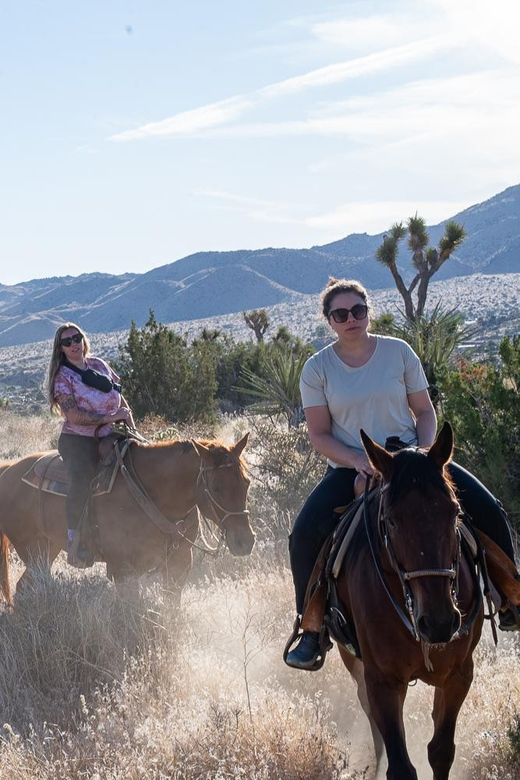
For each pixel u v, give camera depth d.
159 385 22.64
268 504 11.97
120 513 8.30
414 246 18.08
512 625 5.43
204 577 9.52
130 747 5.20
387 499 4.33
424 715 5.95
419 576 4.11
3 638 7.10
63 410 8.35
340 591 5.18
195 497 8.16
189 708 5.82
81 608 7.26
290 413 15.55
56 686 6.57
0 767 5.11
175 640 6.87
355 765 5.54
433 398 10.29
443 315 15.20
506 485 9.20
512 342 10.20
